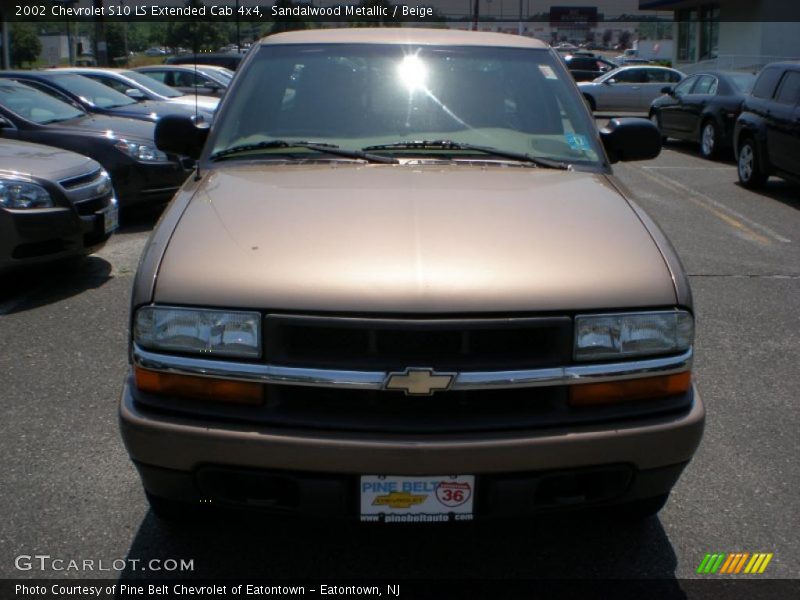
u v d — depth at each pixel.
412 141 3.72
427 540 3.26
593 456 2.60
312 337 2.56
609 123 4.25
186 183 3.48
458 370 2.52
